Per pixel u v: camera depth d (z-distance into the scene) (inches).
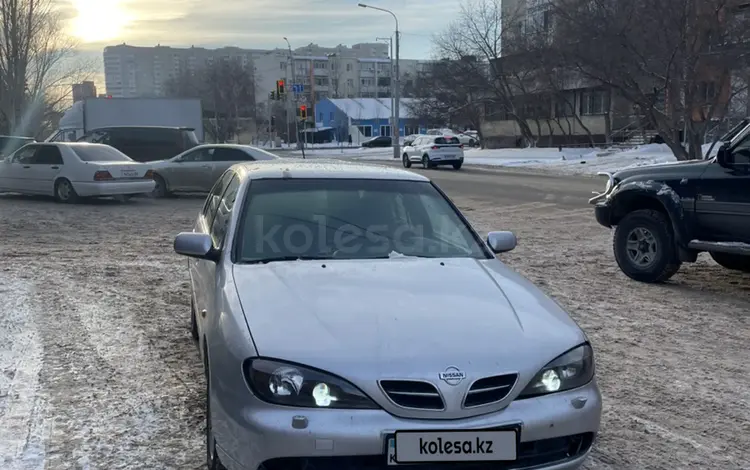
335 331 128.4
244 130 3740.2
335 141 3814.0
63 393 189.2
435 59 2272.4
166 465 150.3
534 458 124.6
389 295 143.7
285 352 123.2
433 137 1326.3
